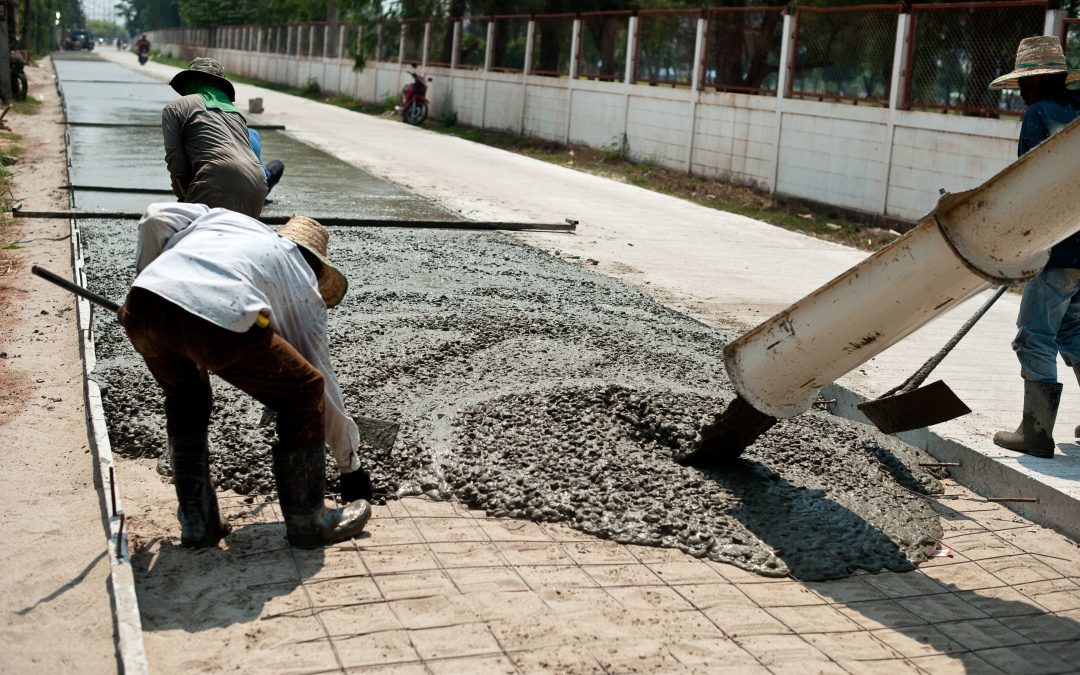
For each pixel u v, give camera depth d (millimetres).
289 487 4148
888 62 15992
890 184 15930
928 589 4355
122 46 139375
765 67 18984
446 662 3459
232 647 3490
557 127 26375
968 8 14586
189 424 4148
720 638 3768
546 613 3826
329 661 3424
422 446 5195
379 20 37688
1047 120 5480
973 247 4012
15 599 3775
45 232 10422
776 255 12680
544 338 7062
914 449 5980
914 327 4410
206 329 3764
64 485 4789
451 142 26031
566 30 26156
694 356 7070
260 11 61438
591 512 4688
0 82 24969
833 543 4609
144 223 4121
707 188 19266
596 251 11648
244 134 6746
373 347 6613
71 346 6883
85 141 18156
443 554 4266
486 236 11828
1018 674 3699
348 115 33594
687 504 4816
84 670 3385
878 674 3615
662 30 21953
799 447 5613
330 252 9820
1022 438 5664
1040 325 5578
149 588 3865
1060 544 4902
